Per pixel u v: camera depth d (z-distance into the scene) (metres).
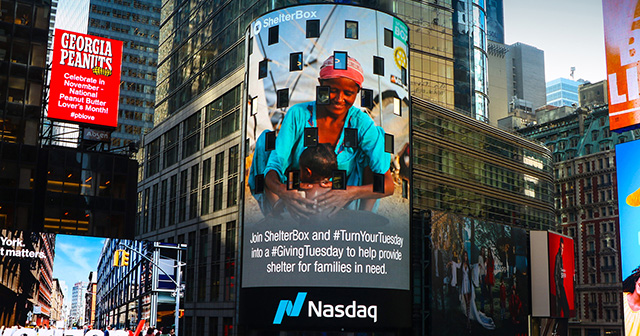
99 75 74.12
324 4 64.62
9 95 71.00
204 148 83.25
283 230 61.03
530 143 94.75
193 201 84.50
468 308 72.88
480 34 110.88
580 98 159.50
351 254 60.16
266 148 63.66
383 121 64.06
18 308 62.78
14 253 63.53
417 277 70.25
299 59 63.75
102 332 64.44
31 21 73.81
